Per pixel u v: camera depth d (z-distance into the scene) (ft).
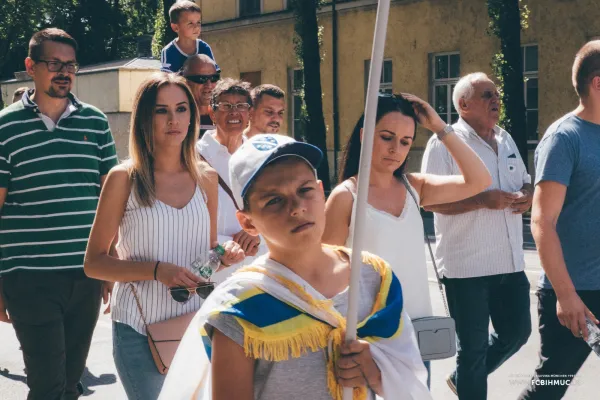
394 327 7.38
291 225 7.06
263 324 6.82
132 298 11.78
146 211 11.78
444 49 72.23
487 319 15.56
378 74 7.09
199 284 11.48
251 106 16.02
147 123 11.86
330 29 80.74
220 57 91.35
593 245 12.94
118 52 150.92
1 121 14.34
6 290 14.32
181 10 24.76
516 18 60.39
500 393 18.19
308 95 71.46
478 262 15.46
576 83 13.15
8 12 132.67
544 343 13.43
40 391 14.02
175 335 11.55
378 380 7.10
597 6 62.13
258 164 7.09
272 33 86.02
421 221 11.84
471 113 16.63
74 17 142.20
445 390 18.48
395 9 75.61
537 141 66.54
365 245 11.32
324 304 7.06
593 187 12.87
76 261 14.37
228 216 14.70
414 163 74.43
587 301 12.98
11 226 14.34
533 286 30.66
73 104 14.87
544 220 12.73
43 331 14.06
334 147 80.94
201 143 15.55
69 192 14.40
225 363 6.82
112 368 20.86
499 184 16.35
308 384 6.96
